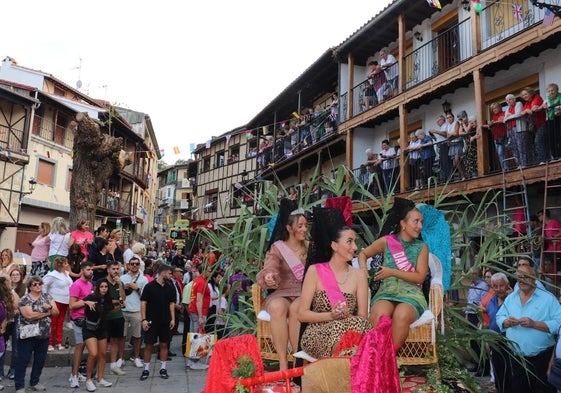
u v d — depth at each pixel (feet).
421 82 42.55
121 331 26.81
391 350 8.61
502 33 39.09
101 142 41.22
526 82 37.76
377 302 11.96
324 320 10.23
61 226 32.24
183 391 23.68
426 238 13.24
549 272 24.93
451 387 12.85
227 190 105.91
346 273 10.92
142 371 28.02
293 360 12.07
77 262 31.01
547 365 15.44
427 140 40.47
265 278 11.93
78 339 23.95
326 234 11.18
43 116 90.07
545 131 29.55
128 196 125.08
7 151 73.67
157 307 26.53
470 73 37.52
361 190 17.56
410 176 42.16
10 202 73.87
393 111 47.93
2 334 22.67
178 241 117.91
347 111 55.83
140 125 134.92
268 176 78.07
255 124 86.63
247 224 16.48
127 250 38.11
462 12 44.01
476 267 16.06
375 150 56.08
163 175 218.59
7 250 27.94
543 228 26.35
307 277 10.77
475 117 37.01
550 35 31.30
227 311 19.43
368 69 59.11
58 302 28.45
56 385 23.95
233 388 8.60
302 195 18.57
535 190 33.30
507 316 16.38
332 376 8.48
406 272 11.95
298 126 67.62
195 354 23.94
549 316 15.66
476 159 35.45
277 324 11.64
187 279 46.91
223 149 109.91
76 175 41.34
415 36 49.85
